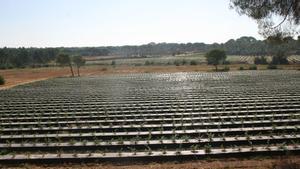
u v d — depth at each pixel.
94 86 39.81
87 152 11.27
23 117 18.36
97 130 14.60
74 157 10.29
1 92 34.81
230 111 18.14
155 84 40.25
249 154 10.21
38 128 14.96
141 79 50.97
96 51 195.38
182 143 11.60
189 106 20.14
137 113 18.47
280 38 11.86
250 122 14.62
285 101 21.69
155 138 13.00
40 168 9.82
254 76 49.41
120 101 23.92
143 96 26.66
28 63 117.88
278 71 61.16
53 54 130.12
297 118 15.63
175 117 16.92
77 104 23.19
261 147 10.62
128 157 10.18
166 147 11.54
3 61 113.19
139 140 12.29
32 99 27.39
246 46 171.00
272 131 13.21
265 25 11.79
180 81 44.44
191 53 181.50
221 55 71.25
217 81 42.25
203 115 17.22
